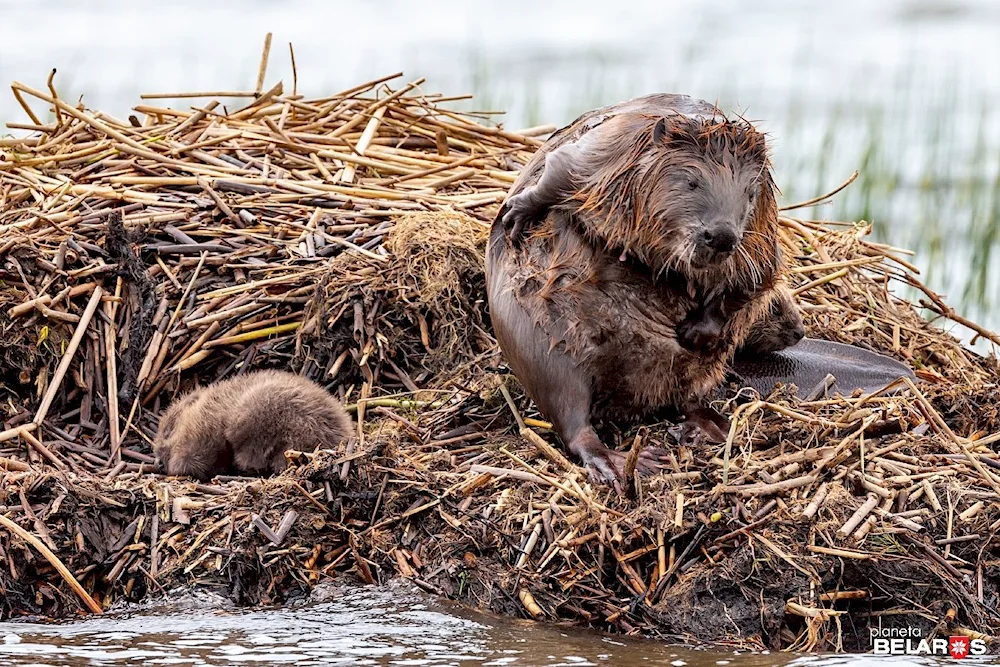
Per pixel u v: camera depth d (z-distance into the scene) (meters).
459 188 24.00
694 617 14.42
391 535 15.72
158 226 21.48
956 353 21.33
